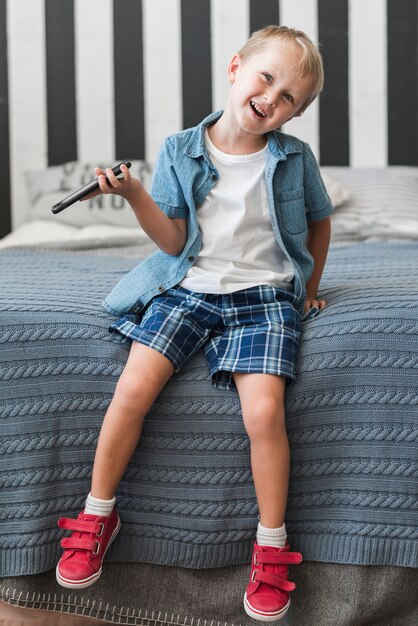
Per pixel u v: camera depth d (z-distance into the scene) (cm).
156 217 121
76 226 239
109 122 278
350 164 281
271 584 110
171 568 119
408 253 188
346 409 117
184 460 118
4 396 117
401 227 222
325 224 138
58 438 117
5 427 117
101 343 119
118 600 119
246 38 276
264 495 112
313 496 118
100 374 118
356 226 224
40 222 241
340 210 232
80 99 277
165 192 126
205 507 117
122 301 124
